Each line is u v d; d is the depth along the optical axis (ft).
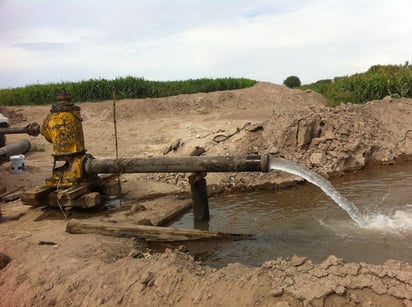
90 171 24.58
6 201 26.96
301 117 35.06
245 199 27.55
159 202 26.58
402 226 20.89
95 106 70.85
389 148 36.11
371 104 42.39
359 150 34.24
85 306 14.03
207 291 13.51
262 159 21.56
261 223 22.67
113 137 52.16
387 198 25.54
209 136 38.42
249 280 13.58
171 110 70.33
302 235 20.44
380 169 33.30
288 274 13.66
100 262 16.66
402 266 13.73
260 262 17.75
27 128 25.95
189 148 36.60
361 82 68.64
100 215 24.11
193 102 72.49
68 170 24.52
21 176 32.07
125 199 27.63
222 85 95.40
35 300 14.64
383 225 21.15
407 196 25.76
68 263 16.62
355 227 21.04
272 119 36.88
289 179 30.32
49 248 18.40
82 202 23.32
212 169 22.44
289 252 18.51
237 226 22.48
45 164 37.55
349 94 71.82
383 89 64.80
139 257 17.31
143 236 20.45
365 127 37.50
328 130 34.94
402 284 12.67
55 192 23.98
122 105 70.49
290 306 12.42
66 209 23.49
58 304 14.35
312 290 12.70
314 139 34.22
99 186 25.77
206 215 23.95
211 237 20.43
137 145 46.16
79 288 14.80
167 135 49.96
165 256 16.25
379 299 12.33
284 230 21.34
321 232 20.67
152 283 14.33
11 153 38.27
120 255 17.87
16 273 16.16
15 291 15.21
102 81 82.74
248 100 72.79
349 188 28.30
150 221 22.89
